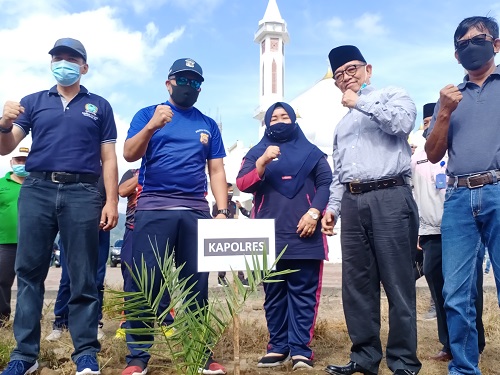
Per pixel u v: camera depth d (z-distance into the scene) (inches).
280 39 1766.7
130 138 169.8
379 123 162.6
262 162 186.5
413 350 162.6
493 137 148.8
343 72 178.1
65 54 166.2
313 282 191.2
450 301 153.7
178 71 174.2
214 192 185.0
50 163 162.7
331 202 187.8
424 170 211.9
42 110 165.9
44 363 181.5
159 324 136.7
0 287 247.8
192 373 136.2
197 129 178.9
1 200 249.8
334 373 170.4
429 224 204.4
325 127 1208.2
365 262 171.3
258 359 201.6
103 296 241.8
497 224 145.6
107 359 189.9
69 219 163.0
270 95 1737.2
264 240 152.5
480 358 191.9
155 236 169.5
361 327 171.3
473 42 151.9
